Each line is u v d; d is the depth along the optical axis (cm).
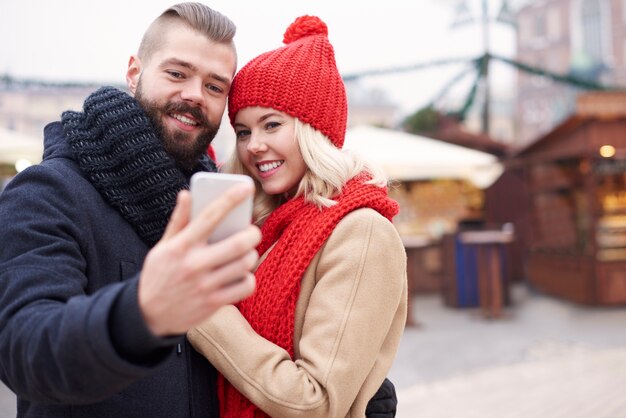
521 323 763
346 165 128
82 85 700
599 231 871
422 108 1098
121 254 109
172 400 110
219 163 174
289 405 105
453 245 896
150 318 63
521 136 3481
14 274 85
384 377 125
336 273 115
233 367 110
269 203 146
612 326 728
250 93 128
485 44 1184
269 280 119
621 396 457
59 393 70
